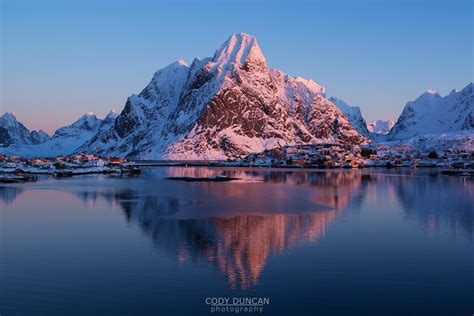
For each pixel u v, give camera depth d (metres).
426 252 47.31
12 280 38.88
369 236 54.69
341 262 43.75
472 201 88.31
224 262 43.75
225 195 101.12
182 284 38.06
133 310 33.09
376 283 38.12
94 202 88.00
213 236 54.91
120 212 74.31
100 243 51.47
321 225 62.00
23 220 66.75
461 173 189.38
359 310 33.12
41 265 43.03
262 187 123.75
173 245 50.41
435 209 77.12
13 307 33.50
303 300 34.81
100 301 34.56
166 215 70.94
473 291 36.44
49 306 33.75
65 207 80.75
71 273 40.72
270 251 47.69
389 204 83.88
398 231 57.72
